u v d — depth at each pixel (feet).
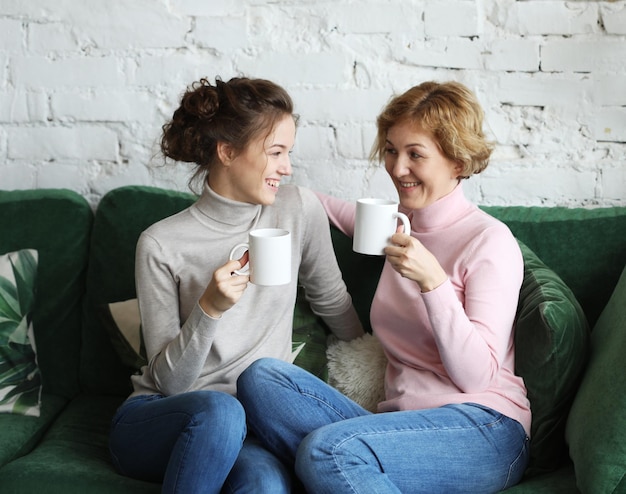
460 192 6.07
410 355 5.99
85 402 7.12
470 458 5.35
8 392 6.72
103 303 7.23
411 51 7.45
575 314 5.64
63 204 7.46
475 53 7.38
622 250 6.67
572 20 7.22
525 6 7.25
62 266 7.36
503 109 7.45
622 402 5.00
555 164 7.46
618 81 7.24
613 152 7.37
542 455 5.71
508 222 6.94
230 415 5.21
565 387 5.58
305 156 7.70
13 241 7.38
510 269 5.72
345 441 5.16
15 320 6.95
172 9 7.64
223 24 7.61
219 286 5.36
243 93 5.82
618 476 4.85
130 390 7.21
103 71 7.80
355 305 7.02
